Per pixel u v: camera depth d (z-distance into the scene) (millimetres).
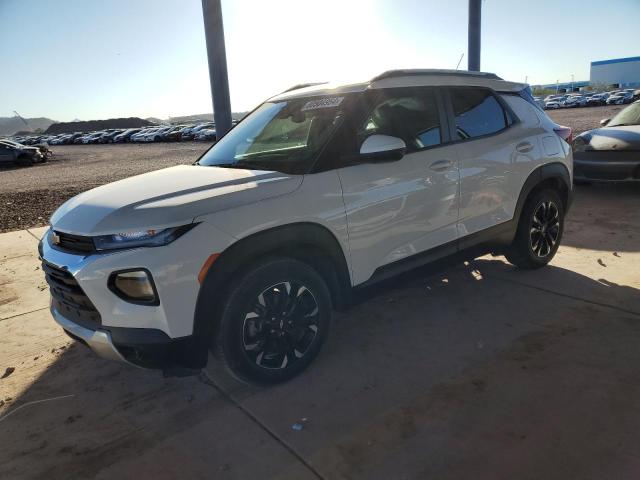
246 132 3826
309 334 3037
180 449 2492
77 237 2609
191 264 2496
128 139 52500
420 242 3488
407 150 3395
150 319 2486
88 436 2650
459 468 2229
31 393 3100
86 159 28609
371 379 2996
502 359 3115
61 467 2424
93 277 2486
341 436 2504
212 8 6273
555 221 4582
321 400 2814
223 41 6434
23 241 6844
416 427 2529
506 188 4016
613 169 7051
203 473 2316
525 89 4531
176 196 2668
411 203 3359
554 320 3582
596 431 2400
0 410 2936
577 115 36469
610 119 8289
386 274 3344
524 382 2850
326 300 3068
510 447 2334
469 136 3812
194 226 2521
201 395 2963
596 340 3254
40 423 2791
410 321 3744
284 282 2848
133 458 2451
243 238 2641
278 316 2861
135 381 3174
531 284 4277
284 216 2771
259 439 2525
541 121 4477
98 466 2412
